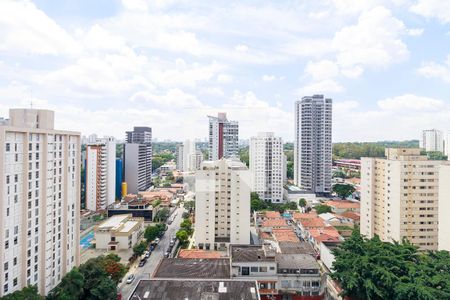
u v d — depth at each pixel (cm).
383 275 6481
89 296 6712
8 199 5850
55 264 7338
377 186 11144
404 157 10331
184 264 8144
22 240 6209
